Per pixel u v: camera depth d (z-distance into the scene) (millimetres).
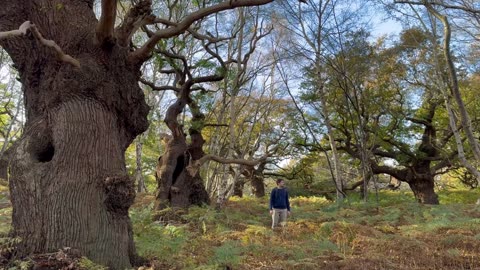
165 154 12953
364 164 20422
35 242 5094
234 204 16625
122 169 5801
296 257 7094
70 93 5582
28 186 5289
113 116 5875
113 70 5910
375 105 22094
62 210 5168
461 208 14180
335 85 21219
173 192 12578
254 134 26547
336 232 8898
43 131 5566
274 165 29188
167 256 6547
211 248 7406
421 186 23422
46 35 5891
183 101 13352
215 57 13250
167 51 12320
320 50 20297
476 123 22547
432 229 9445
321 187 28391
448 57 14609
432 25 18906
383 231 9906
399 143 23594
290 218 12406
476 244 7961
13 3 6008
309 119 24812
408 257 7363
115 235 5457
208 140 23547
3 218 8367
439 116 23969
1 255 5039
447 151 23828
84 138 5465
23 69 6055
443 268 6703
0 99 24547
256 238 8445
